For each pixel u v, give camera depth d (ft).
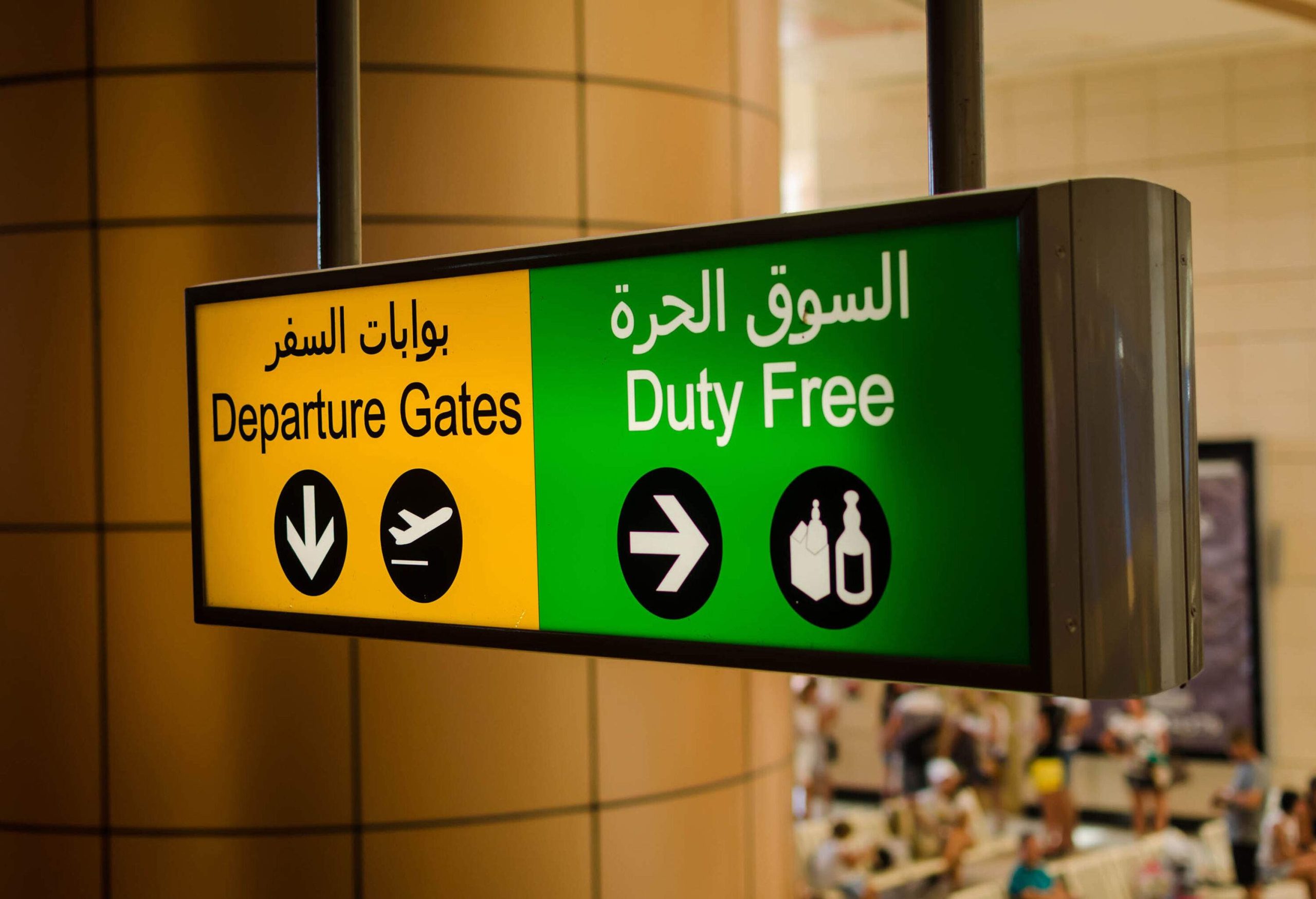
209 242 15.57
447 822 15.69
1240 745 33.12
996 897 31.96
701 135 17.04
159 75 15.61
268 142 15.57
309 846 15.55
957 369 6.88
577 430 8.33
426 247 15.61
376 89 15.51
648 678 16.48
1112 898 32.78
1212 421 40.93
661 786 16.53
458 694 15.70
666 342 7.92
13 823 16.15
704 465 7.79
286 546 9.87
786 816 18.43
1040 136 42.60
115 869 15.79
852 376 7.22
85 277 15.78
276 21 15.56
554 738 15.94
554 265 8.36
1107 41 38.65
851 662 7.23
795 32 35.50
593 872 16.11
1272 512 40.11
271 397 9.91
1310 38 38.58
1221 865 33.96
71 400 15.85
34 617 16.03
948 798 35.50
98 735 15.84
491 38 15.76
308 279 9.59
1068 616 6.56
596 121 16.24
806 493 7.41
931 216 6.88
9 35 16.03
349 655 15.57
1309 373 39.83
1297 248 39.96
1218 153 40.73
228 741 15.60
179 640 15.65
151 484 15.67
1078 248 6.53
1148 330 6.63
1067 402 6.55
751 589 7.63
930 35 7.72
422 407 9.07
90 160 15.75
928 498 6.99
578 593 8.37
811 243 7.33
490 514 8.75
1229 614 40.37
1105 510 6.56
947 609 6.95
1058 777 36.19
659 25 16.66
